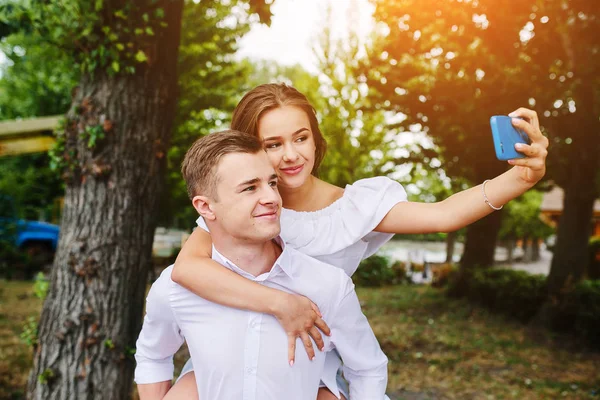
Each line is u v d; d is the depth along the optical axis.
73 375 3.46
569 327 8.92
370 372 1.64
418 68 9.66
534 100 7.89
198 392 1.50
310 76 12.92
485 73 7.95
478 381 6.45
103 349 3.49
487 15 7.55
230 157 1.33
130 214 3.56
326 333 1.42
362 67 10.25
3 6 3.33
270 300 1.37
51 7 3.16
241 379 1.41
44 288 3.84
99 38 3.31
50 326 3.54
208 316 1.43
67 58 3.69
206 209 1.39
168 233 18.27
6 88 16.73
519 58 7.71
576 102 7.60
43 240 14.53
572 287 8.94
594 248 16.72
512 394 5.97
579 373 6.94
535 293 9.93
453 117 9.09
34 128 7.48
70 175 3.55
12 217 12.41
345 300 1.51
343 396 1.69
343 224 1.70
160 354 1.66
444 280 16.50
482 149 9.40
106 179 3.51
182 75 11.30
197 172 1.37
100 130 3.44
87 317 3.47
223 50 11.65
